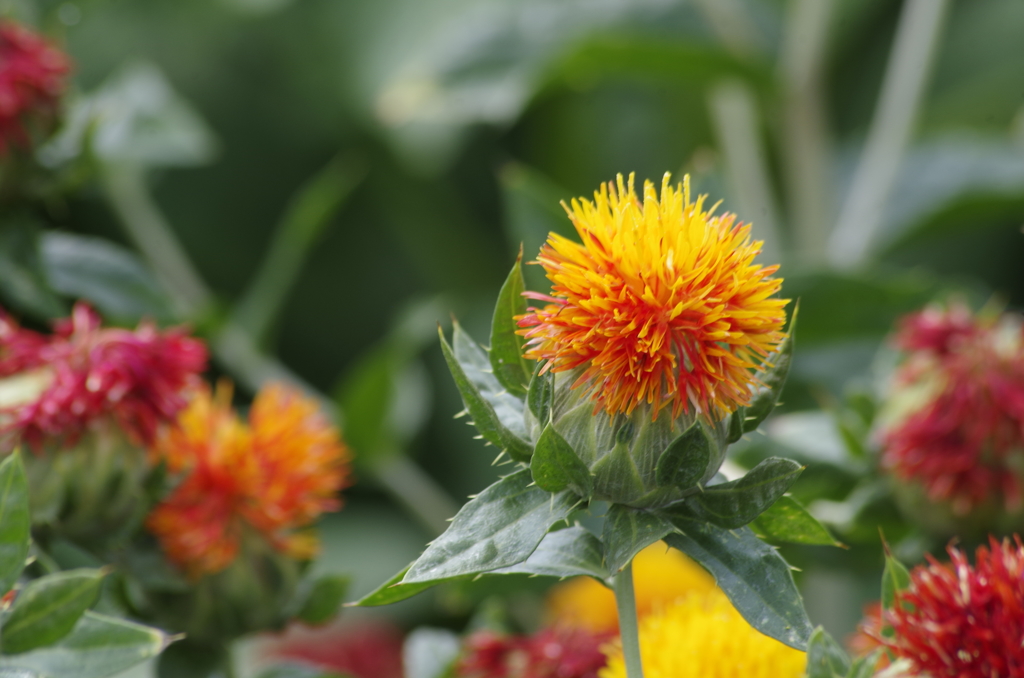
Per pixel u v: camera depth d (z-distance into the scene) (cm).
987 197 95
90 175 69
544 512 54
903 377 67
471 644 64
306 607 63
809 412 84
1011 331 66
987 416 65
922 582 55
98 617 55
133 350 60
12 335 61
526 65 100
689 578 72
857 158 121
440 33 125
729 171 104
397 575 53
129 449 60
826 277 83
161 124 80
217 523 61
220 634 62
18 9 75
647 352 54
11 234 66
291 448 62
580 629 64
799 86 101
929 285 82
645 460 54
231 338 93
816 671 53
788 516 55
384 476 95
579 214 55
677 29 103
